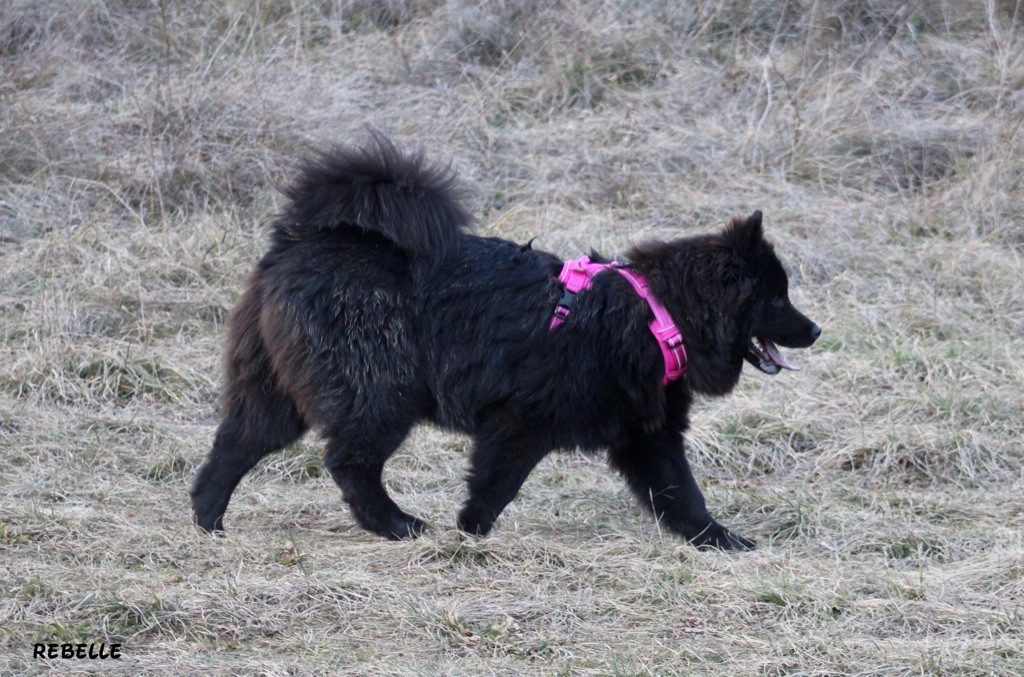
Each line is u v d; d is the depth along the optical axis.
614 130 18.03
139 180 16.00
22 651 6.70
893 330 13.60
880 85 19.16
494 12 20.58
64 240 14.61
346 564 8.27
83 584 7.52
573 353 8.62
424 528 9.14
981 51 19.75
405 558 8.38
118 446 10.86
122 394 12.22
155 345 13.13
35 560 8.08
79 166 16.17
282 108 17.08
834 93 18.53
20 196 15.80
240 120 16.67
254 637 7.09
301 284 8.62
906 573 8.22
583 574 8.12
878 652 6.82
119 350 12.58
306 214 8.80
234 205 15.53
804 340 9.17
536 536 8.95
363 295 8.62
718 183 16.94
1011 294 14.52
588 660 6.78
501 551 8.36
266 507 9.72
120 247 14.63
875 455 11.03
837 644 6.95
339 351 8.59
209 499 9.10
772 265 9.04
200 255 14.67
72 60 18.62
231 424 9.09
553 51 19.78
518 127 18.30
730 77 19.48
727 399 12.20
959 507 9.72
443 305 8.72
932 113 18.77
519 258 8.95
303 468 10.88
